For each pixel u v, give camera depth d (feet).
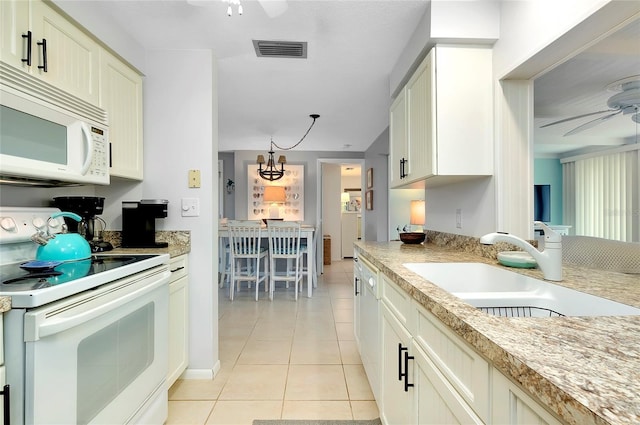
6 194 5.39
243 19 6.17
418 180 6.72
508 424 1.92
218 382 6.98
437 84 5.74
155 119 7.25
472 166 5.76
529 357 1.75
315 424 5.56
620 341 1.99
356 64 8.17
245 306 12.73
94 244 6.15
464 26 5.60
